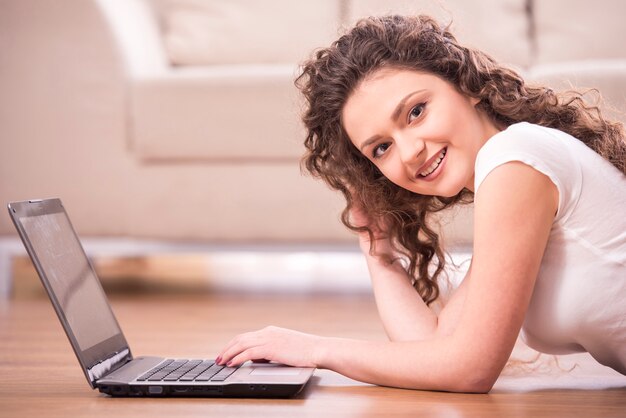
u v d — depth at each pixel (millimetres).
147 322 2523
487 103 1541
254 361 1523
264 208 3164
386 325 1614
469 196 1735
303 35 3582
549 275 1407
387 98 1470
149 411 1296
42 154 3289
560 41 3555
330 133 1616
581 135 1556
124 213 3254
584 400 1375
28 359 1856
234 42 3598
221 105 3145
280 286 3604
